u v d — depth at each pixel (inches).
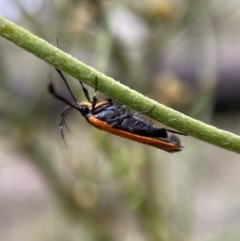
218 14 7.3
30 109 7.2
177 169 8.5
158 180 7.5
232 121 9.2
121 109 5.5
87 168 7.3
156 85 7.2
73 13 6.9
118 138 7.3
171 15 6.9
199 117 7.2
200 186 10.5
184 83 7.6
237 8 7.5
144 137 5.4
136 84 7.2
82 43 7.1
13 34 4.5
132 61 7.2
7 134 7.1
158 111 4.6
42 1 6.9
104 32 6.8
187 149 7.5
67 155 7.4
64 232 8.9
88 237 7.7
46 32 6.9
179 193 7.4
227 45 8.7
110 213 7.6
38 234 9.5
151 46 7.1
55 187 7.4
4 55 7.1
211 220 10.3
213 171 10.6
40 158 7.4
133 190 7.2
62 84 7.1
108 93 4.6
